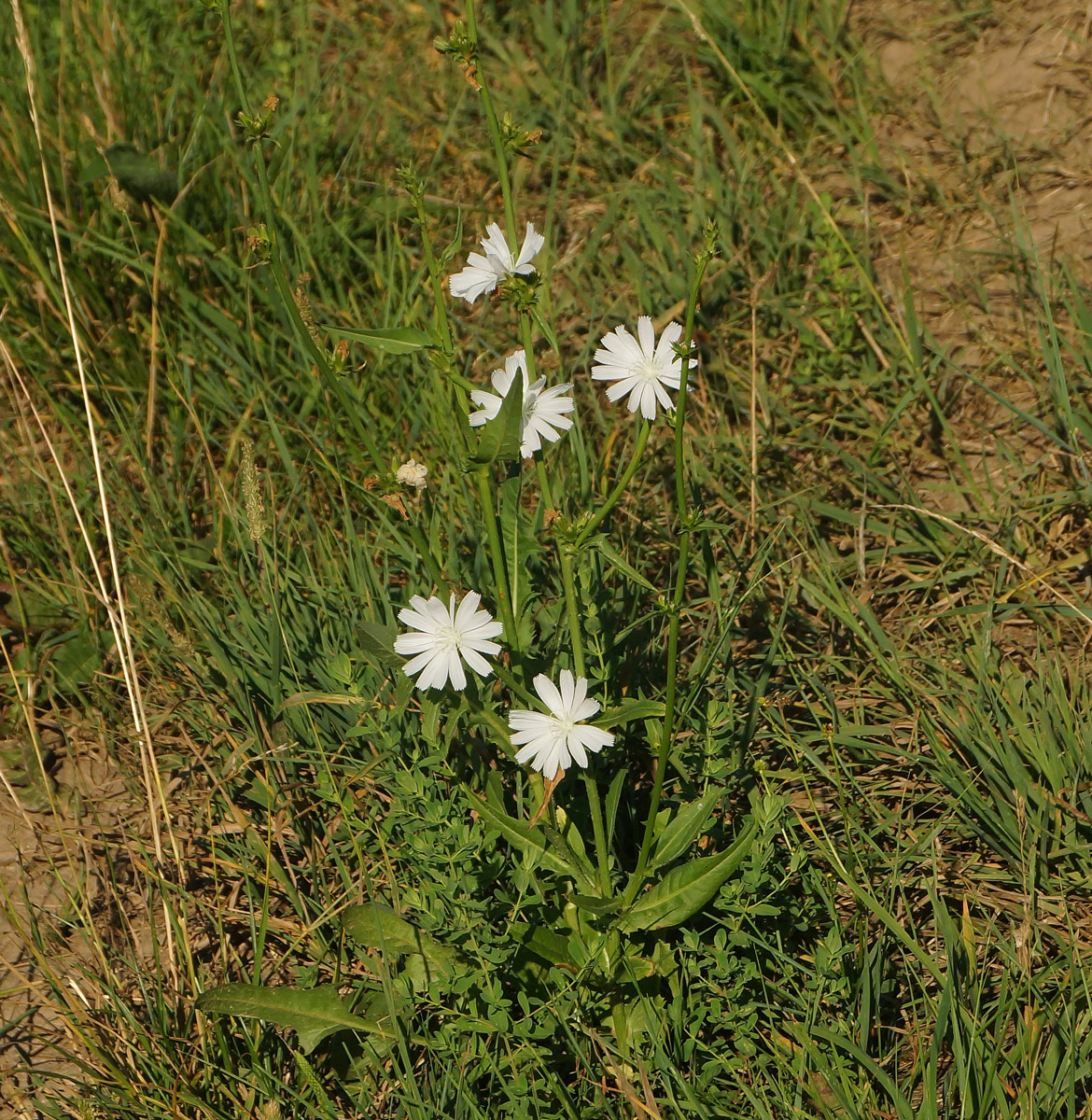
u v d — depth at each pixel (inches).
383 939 58.1
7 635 66.5
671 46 98.0
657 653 63.9
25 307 73.4
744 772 61.7
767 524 68.0
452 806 58.9
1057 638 64.9
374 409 69.9
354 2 103.3
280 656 63.4
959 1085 56.9
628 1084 57.4
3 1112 59.1
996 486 68.7
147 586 62.6
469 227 82.2
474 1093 58.4
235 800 63.6
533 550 57.7
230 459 69.0
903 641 65.3
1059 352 69.1
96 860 62.9
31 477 69.1
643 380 55.9
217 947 61.5
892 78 92.2
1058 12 90.7
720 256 76.2
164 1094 58.4
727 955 58.3
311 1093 58.7
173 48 92.2
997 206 80.1
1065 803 61.6
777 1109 57.8
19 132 78.0
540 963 59.1
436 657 55.9
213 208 78.5
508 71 95.9
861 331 72.6
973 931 60.1
